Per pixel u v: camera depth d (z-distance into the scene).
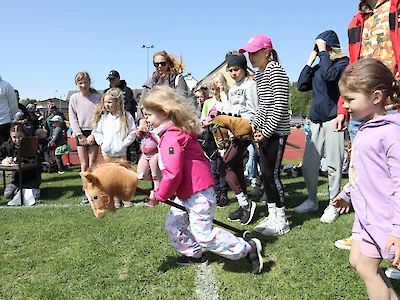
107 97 5.09
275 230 3.76
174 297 2.66
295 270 2.98
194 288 2.78
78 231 4.07
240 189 4.21
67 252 3.52
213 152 4.99
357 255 2.12
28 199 5.57
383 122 1.96
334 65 3.96
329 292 2.63
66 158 10.11
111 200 2.77
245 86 4.50
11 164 5.57
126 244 3.66
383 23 3.37
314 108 4.20
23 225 4.32
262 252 3.35
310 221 4.17
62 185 7.05
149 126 4.95
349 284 2.71
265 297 2.62
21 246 3.71
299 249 3.36
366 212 2.03
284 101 3.57
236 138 4.05
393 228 1.85
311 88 4.42
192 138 2.85
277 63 3.66
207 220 2.83
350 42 3.77
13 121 6.97
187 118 2.81
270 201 3.83
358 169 2.06
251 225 4.13
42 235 3.96
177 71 5.09
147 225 4.17
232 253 2.86
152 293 2.74
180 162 2.72
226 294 2.69
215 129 4.24
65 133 10.34
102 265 3.21
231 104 4.76
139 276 2.98
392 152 1.88
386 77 1.97
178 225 3.06
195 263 3.18
